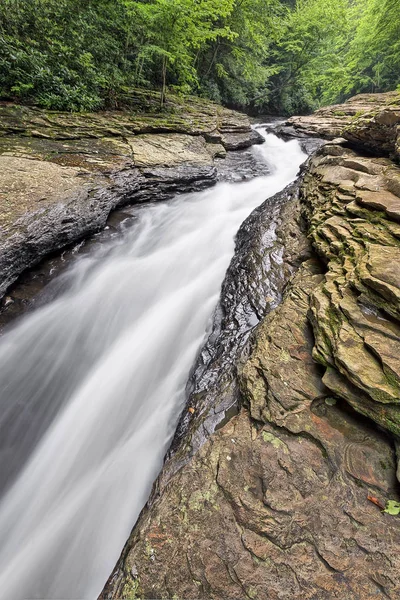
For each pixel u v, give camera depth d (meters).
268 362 2.59
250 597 1.50
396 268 2.57
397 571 1.50
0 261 3.87
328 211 4.34
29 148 6.35
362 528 1.65
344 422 2.09
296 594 1.48
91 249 5.38
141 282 5.13
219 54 16.09
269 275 4.12
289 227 5.05
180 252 5.87
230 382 2.79
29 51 7.74
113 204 6.00
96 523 2.67
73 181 5.62
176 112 11.41
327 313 2.62
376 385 1.96
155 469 2.86
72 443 3.39
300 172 8.33
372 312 2.44
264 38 16.95
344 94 23.95
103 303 4.74
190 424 2.63
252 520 1.74
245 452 2.04
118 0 9.71
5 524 2.88
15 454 3.34
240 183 8.98
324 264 3.75
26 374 3.85
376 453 1.91
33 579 2.48
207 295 4.74
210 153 9.70
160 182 7.33
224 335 3.58
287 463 1.93
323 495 1.78
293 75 21.33
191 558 1.66
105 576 2.35
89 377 4.04
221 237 6.34
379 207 3.64
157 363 3.96
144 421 3.37
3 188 4.76
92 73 8.96
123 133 8.47
